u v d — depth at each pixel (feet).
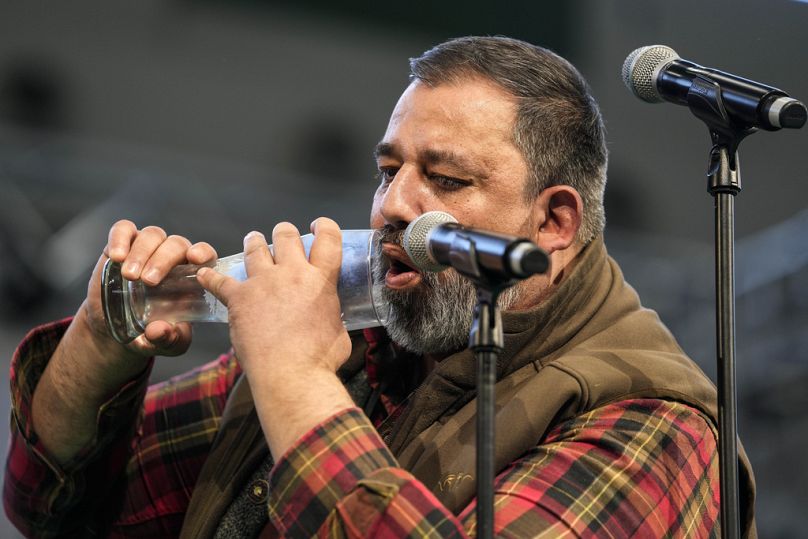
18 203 53.62
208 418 18.69
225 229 56.18
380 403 17.40
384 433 16.62
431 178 16.03
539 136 16.30
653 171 57.52
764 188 56.65
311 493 13.23
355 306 15.52
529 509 13.66
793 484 57.06
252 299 14.48
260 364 14.08
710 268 57.72
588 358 15.64
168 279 15.93
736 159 14.53
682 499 14.64
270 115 56.95
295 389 13.88
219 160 56.39
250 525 16.51
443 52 16.63
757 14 48.70
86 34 55.06
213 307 16.07
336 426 13.57
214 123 56.49
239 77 56.70
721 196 14.39
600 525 13.76
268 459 16.79
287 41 56.85
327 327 14.44
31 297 53.47
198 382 19.06
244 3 56.34
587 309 16.34
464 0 55.93
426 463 15.33
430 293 15.72
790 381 57.21
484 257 12.14
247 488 16.70
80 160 54.75
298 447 13.47
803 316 56.85
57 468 17.35
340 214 56.90
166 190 55.62
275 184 56.65
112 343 16.72
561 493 13.89
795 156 56.59
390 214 15.72
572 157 16.65
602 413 15.03
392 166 16.34
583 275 16.39
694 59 49.37
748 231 56.90
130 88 55.57
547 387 15.15
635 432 14.78
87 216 54.54
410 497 13.03
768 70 48.29
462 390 15.87
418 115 16.15
